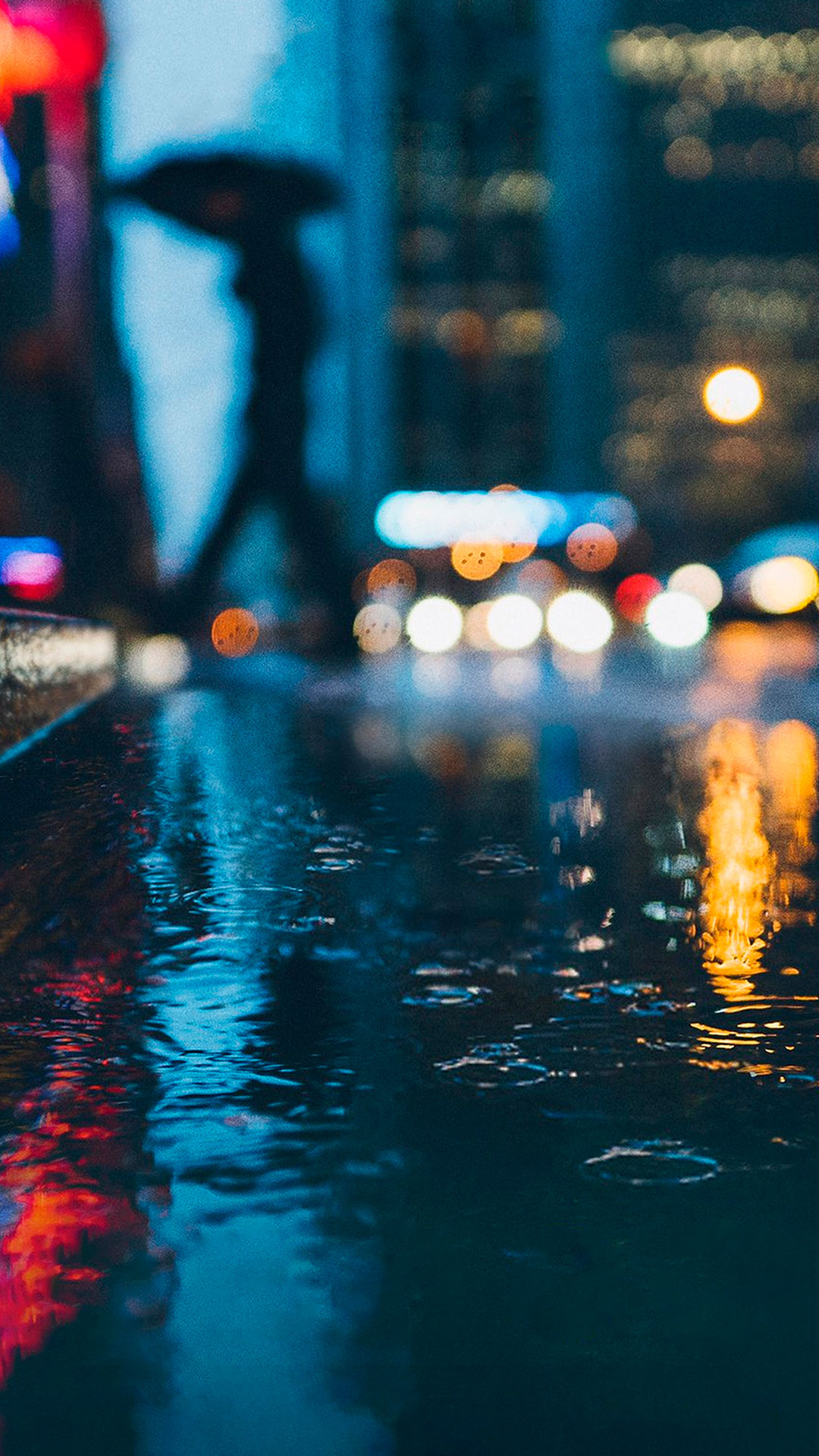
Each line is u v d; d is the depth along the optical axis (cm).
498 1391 155
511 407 7281
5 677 621
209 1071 270
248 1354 162
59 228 1836
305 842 511
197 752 753
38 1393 155
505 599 2602
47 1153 228
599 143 7262
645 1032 298
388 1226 199
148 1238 195
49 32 1755
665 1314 173
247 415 1906
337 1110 249
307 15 6869
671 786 700
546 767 766
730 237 7362
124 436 1914
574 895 440
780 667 1669
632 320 7381
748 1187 214
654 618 2628
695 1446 146
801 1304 175
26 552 1877
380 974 346
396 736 923
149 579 1920
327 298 1902
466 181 7206
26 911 396
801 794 672
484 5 7162
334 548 1930
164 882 432
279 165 1808
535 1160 225
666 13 7244
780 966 355
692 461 7356
